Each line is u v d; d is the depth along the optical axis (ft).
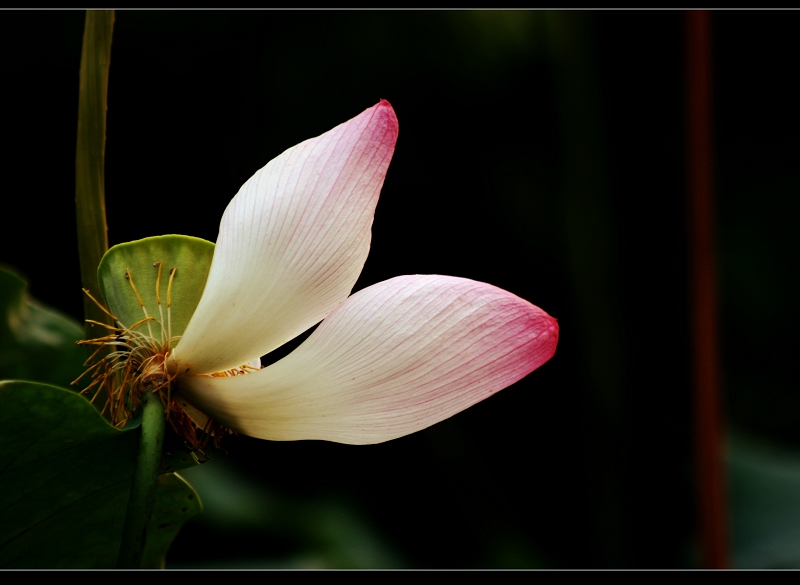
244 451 7.36
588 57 7.59
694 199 5.18
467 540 7.82
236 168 8.35
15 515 2.97
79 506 2.99
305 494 7.54
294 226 2.84
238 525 5.62
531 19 8.18
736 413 8.15
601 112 7.65
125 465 2.94
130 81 8.05
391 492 7.89
